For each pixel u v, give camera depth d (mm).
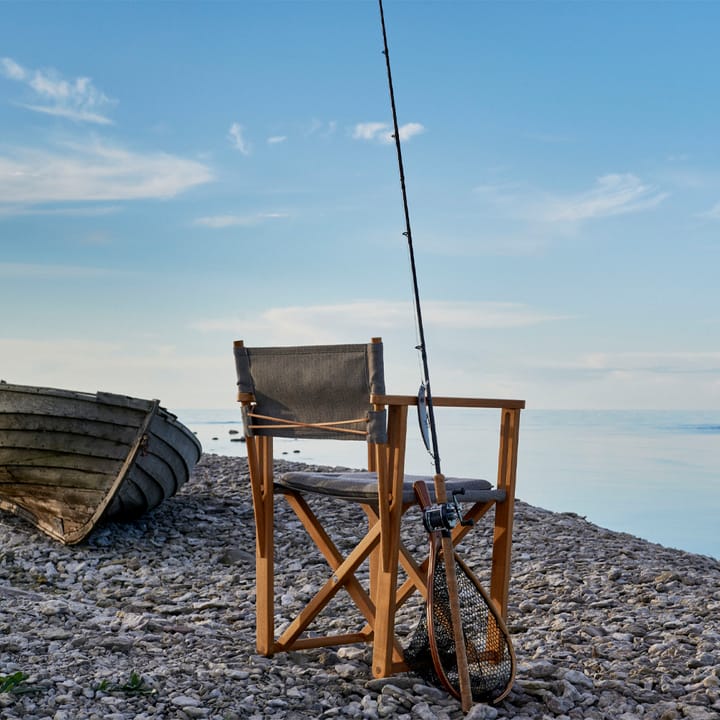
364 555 3615
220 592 5762
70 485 7070
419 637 3502
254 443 3762
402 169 3637
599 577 5852
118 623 4234
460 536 3734
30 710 2947
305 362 3432
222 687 3318
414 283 3525
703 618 4777
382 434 3295
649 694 3457
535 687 3459
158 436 7336
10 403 6926
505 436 3723
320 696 3338
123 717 2943
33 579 6164
